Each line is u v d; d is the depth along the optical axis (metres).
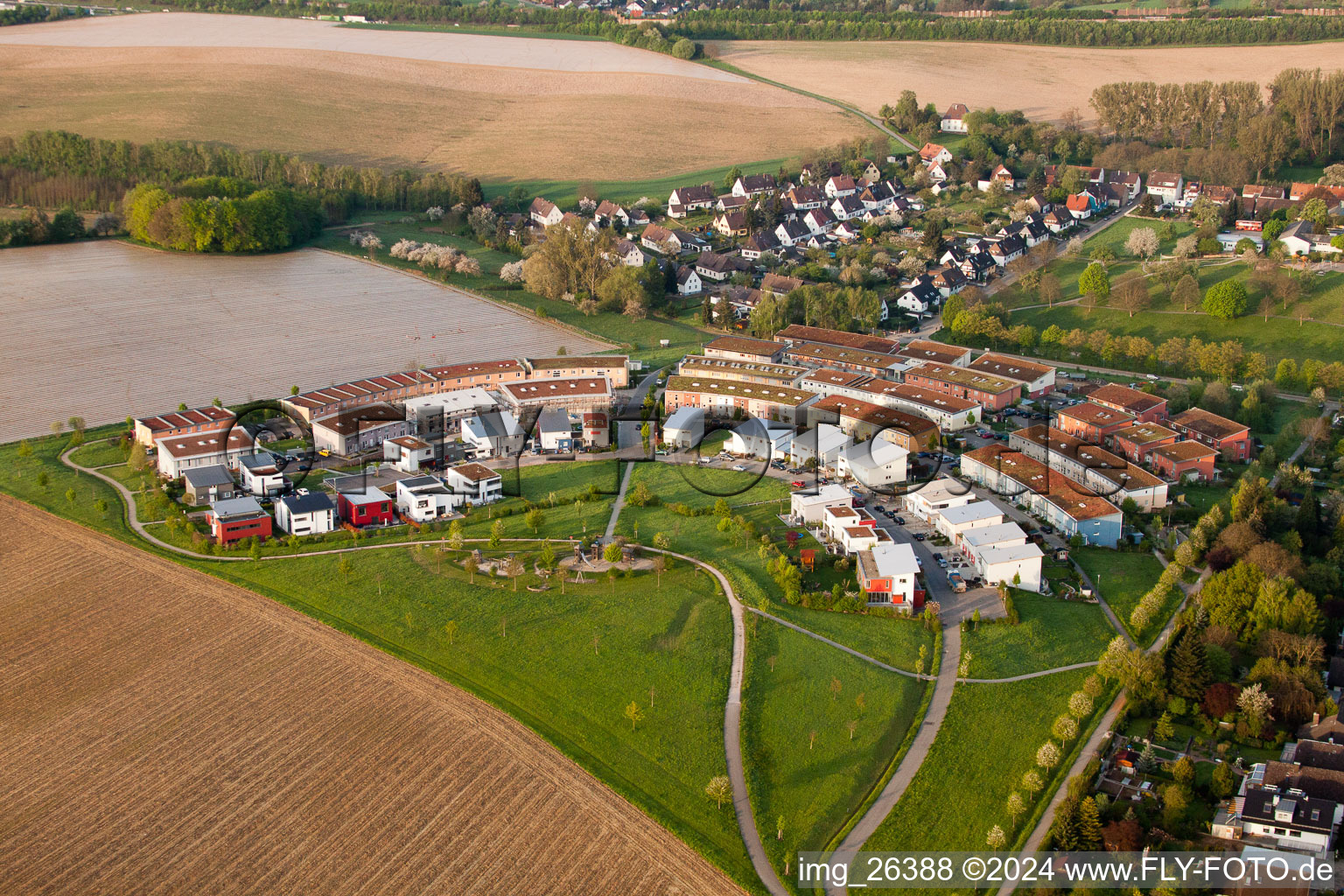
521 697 138.50
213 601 159.62
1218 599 155.50
